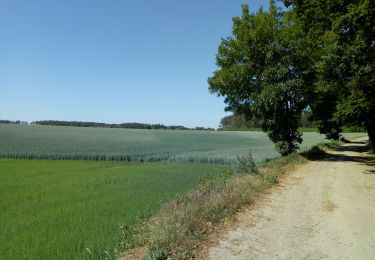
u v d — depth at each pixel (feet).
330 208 41.57
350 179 64.54
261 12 104.58
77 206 45.83
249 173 57.31
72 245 29.07
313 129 432.25
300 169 78.23
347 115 111.34
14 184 67.77
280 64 98.12
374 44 61.77
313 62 96.63
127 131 351.67
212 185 44.65
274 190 51.21
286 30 96.99
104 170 94.43
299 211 39.68
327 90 93.35
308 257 26.45
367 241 30.14
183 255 24.86
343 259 26.27
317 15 70.18
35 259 26.50
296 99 101.71
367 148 147.54
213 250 26.81
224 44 106.83
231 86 104.58
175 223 28.99
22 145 183.62
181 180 71.51
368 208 41.93
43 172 89.30
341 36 64.95
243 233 31.07
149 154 151.12
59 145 191.93
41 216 40.86
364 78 75.15
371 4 54.75
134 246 27.27
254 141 271.90
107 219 37.68
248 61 101.86
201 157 134.82
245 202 41.09
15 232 34.06
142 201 47.85
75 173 86.79
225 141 270.26
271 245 28.63
